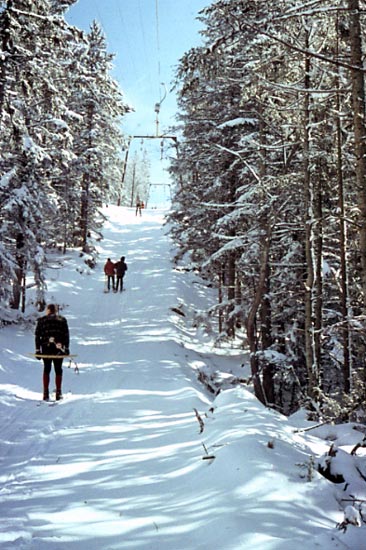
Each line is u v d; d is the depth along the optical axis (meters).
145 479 4.33
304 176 10.21
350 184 11.73
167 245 35.06
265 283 12.73
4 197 14.71
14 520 3.46
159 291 23.47
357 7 6.36
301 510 3.40
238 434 4.85
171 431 5.93
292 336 12.80
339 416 7.98
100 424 6.40
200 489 3.87
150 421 6.55
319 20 8.38
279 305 13.58
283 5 8.00
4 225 14.21
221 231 14.65
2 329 14.20
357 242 12.00
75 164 24.98
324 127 10.25
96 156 26.97
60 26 12.73
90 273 26.20
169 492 3.98
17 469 4.66
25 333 14.66
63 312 19.11
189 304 23.05
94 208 28.94
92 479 4.38
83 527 3.36
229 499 3.49
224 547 2.85
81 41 14.22
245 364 15.66
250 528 3.04
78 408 7.30
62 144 16.70
